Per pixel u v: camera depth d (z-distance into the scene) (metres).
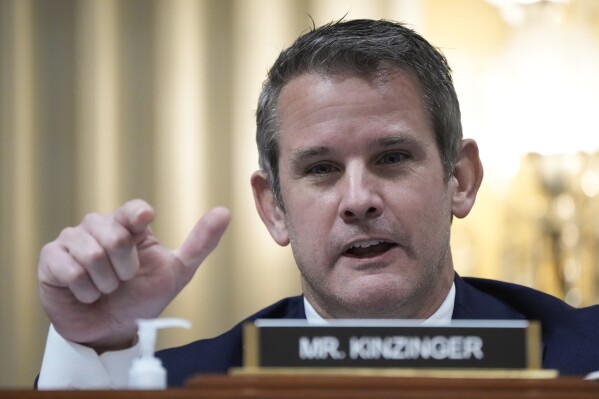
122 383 2.59
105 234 2.37
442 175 3.07
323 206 2.97
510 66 6.78
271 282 6.74
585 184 6.66
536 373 1.80
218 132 6.81
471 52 6.82
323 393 1.73
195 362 3.33
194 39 6.86
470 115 6.78
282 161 3.10
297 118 3.03
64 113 6.84
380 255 2.95
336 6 6.82
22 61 6.86
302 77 3.04
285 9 6.84
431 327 1.84
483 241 6.70
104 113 6.83
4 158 6.82
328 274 2.99
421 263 2.96
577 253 6.61
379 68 2.98
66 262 2.42
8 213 6.81
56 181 6.82
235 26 6.85
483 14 6.84
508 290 3.38
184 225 6.76
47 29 6.88
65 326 2.55
